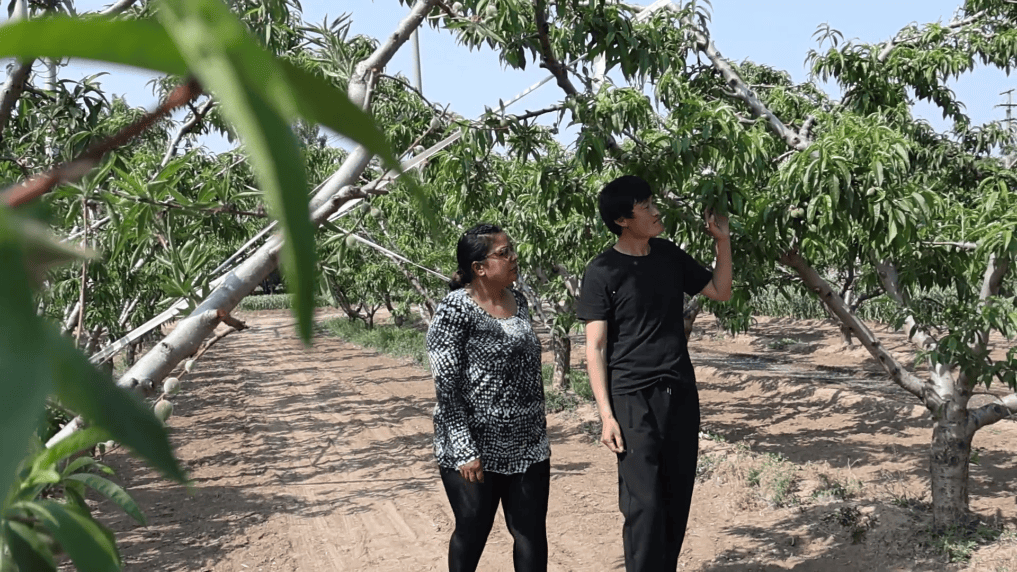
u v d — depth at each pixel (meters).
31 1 1.35
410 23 1.71
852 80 5.09
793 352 14.67
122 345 1.07
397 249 10.65
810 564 4.26
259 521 5.66
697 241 3.95
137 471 7.11
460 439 2.88
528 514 2.96
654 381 2.98
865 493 5.43
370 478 6.81
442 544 5.05
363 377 13.88
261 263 1.13
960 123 6.60
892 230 3.08
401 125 5.01
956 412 4.38
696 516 5.29
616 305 3.01
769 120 4.14
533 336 3.02
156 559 4.95
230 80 0.15
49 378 0.13
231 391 12.66
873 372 11.92
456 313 2.91
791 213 3.47
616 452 3.04
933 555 4.11
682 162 3.38
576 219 7.12
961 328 3.86
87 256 0.16
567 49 3.55
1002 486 5.55
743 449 6.74
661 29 3.96
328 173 6.36
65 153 2.02
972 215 4.12
